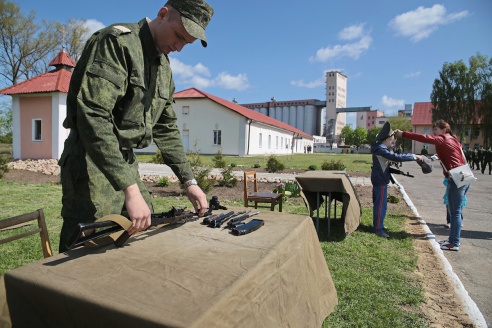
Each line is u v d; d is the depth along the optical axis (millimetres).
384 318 3010
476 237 5930
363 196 10047
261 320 1385
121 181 1515
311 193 6094
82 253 1463
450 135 5379
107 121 1586
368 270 4133
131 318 988
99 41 1722
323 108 113000
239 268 1341
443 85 54500
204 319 983
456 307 3252
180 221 2021
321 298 2375
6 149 30516
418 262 4453
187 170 2336
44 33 32625
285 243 1725
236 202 8633
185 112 34719
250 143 34812
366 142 100375
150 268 1314
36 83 20500
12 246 4844
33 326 1198
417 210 8234
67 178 1932
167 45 1947
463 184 5016
